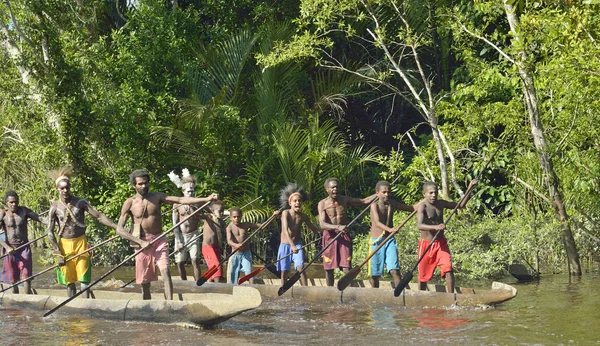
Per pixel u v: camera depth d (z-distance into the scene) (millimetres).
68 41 17625
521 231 12836
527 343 7633
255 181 16906
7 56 17734
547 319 8867
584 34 10672
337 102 19000
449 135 14648
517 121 13359
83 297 10312
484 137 16469
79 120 17250
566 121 12859
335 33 19047
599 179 13367
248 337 8172
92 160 17719
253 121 18859
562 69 11281
